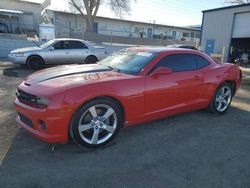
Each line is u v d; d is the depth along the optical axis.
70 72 3.66
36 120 2.96
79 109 3.01
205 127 4.21
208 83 4.53
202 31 22.66
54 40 10.73
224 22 20.48
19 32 27.34
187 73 4.18
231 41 20.30
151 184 2.53
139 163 2.93
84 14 31.28
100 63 4.55
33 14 31.06
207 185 2.55
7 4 29.36
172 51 4.16
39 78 3.44
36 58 10.14
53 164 2.83
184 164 2.95
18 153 3.04
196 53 4.52
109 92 3.18
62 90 2.93
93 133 3.21
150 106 3.71
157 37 40.38
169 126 4.18
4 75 8.54
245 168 2.91
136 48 4.59
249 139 3.78
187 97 4.23
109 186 2.47
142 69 3.71
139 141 3.54
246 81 9.92
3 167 2.72
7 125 3.89
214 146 3.48
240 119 4.73
